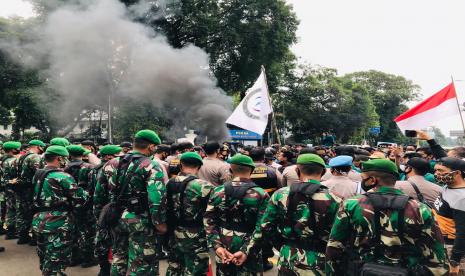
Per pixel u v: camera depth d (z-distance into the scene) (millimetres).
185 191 3924
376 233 2447
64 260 4602
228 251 3541
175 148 6289
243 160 3670
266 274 5434
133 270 3850
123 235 4086
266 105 6957
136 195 3893
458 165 3469
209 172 5461
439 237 2422
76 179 5676
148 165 3877
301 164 3223
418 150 6309
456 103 6262
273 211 3188
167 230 3977
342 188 4156
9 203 7102
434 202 3910
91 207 5602
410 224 2391
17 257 6109
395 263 2408
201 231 3986
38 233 4508
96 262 5797
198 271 3979
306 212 3031
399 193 2541
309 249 3039
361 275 2385
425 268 2396
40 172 4648
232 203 3572
